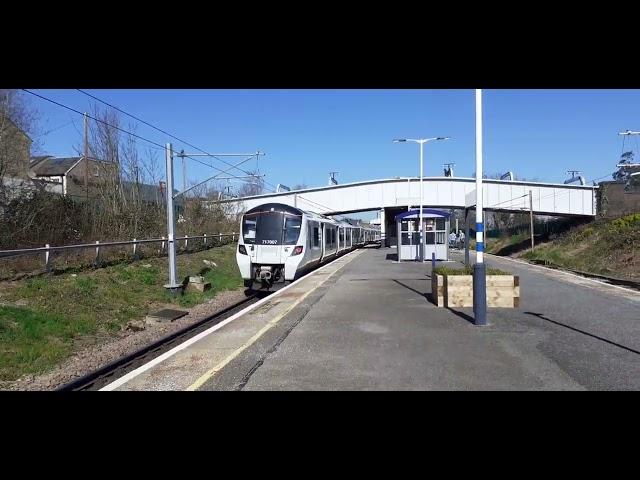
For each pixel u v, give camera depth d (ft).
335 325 35.42
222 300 69.72
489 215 296.92
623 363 25.00
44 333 41.70
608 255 105.50
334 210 197.26
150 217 108.47
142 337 46.65
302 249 70.64
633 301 46.83
